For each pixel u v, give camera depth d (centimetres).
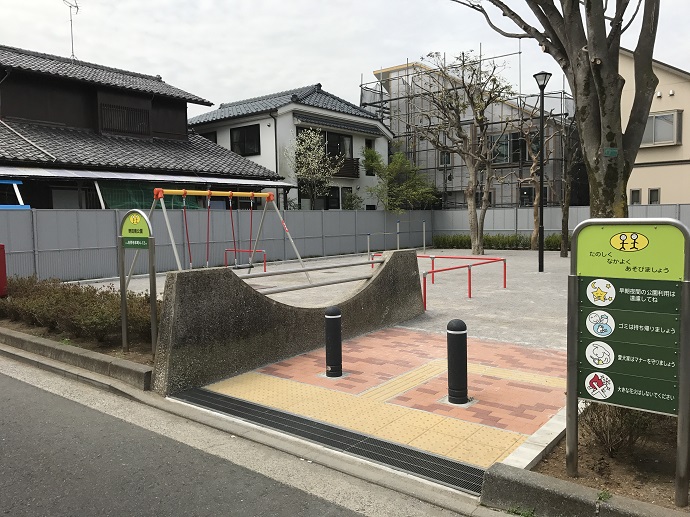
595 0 404
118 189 1825
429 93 2520
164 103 2281
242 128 2638
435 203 3225
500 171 3050
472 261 2045
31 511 322
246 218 2039
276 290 651
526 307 1017
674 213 2273
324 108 2683
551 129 2817
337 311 578
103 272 1617
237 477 366
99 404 513
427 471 366
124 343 622
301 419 461
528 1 495
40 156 1633
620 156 427
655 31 442
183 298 541
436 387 540
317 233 2383
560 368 603
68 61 2192
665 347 291
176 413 484
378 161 2809
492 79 2280
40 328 760
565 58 475
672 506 292
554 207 2756
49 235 1498
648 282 294
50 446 416
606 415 349
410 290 895
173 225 1800
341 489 350
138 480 362
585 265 314
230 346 588
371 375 583
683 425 287
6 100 1833
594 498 291
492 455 387
